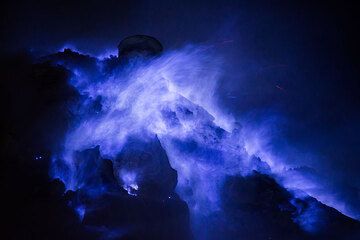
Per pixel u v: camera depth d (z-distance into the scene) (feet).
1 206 22.65
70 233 21.94
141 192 27.22
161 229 23.90
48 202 24.03
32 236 21.06
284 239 25.95
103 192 25.31
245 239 25.89
